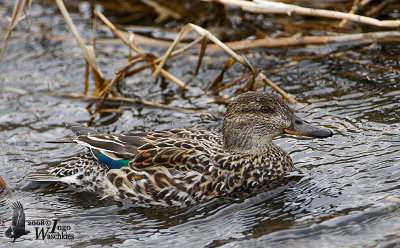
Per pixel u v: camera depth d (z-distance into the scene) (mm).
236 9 17578
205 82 14805
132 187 10016
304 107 12969
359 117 12148
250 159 10234
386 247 7910
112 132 12711
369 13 16047
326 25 16359
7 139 12695
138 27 17375
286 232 8570
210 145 10391
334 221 8672
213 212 9500
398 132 11211
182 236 8828
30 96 14570
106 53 16500
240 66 15469
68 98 14289
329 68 14789
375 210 8789
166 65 15750
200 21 17219
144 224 9320
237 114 10328
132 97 14328
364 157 10477
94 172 10375
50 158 11844
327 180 9922
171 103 13922
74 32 13320
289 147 11469
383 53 15109
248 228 8859
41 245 8836
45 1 18984
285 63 15375
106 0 18656
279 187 10008
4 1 19203
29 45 17188
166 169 9922
